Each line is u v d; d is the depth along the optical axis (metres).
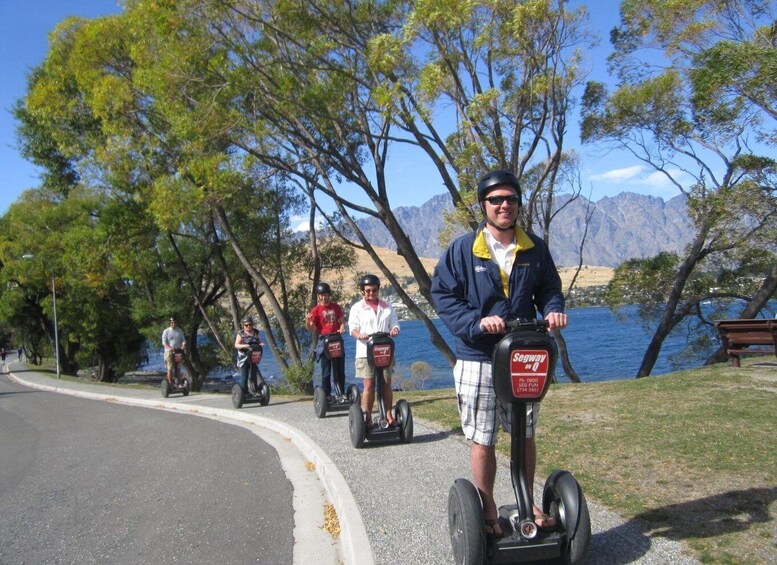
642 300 19.62
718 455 5.86
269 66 14.38
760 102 12.44
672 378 11.05
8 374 42.09
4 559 5.10
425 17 12.44
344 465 6.80
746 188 14.20
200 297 31.34
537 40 13.97
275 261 24.19
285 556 4.82
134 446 9.84
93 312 37.41
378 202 15.62
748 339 11.54
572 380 17.73
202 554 4.95
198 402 15.43
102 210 25.98
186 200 17.14
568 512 3.61
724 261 18.34
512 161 14.68
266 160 15.45
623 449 6.35
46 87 21.08
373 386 7.92
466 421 3.85
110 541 5.39
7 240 39.47
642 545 4.03
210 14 13.77
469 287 3.79
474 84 14.51
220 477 7.37
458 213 13.32
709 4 13.88
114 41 18.62
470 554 3.50
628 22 15.37
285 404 13.33
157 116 18.88
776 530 4.05
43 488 7.44
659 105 16.41
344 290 26.06
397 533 4.66
